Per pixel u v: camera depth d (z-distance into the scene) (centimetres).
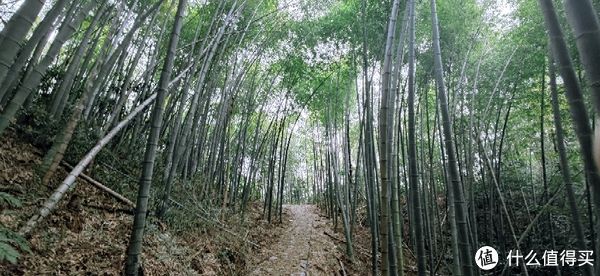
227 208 851
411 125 369
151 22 633
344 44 773
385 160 344
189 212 611
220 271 528
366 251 846
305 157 2134
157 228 498
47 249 332
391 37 365
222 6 713
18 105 242
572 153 664
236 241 671
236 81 835
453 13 623
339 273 665
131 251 259
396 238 419
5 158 403
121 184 531
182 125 729
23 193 366
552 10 210
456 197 308
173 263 444
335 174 987
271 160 1046
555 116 466
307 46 824
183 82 739
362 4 636
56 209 388
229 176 998
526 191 872
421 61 679
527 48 623
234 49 798
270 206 1006
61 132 418
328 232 953
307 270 607
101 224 421
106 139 421
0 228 257
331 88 949
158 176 645
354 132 1340
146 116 741
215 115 948
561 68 197
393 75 409
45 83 561
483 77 698
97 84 526
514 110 821
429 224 738
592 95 143
